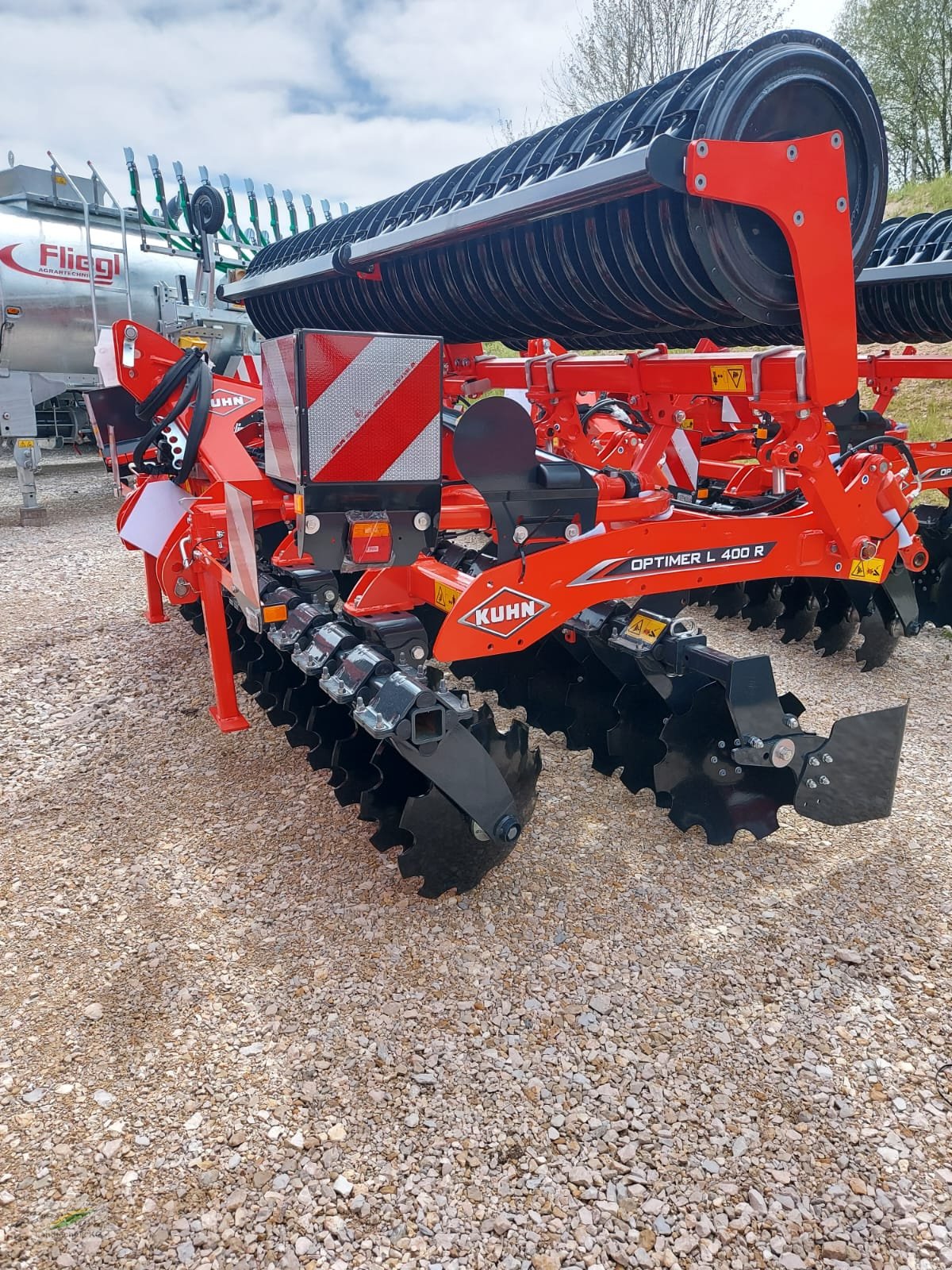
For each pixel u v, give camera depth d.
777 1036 2.19
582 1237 1.69
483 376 4.31
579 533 2.65
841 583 4.80
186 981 2.36
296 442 2.27
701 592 5.71
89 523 8.08
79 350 9.30
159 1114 1.95
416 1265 1.63
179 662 4.59
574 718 3.62
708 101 2.24
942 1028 2.22
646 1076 2.06
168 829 3.09
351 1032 2.19
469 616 2.46
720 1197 1.77
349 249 3.59
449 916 2.63
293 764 3.55
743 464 5.12
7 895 2.71
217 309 9.89
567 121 3.12
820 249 2.48
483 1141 1.89
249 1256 1.65
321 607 2.94
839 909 2.69
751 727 2.73
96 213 9.38
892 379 4.96
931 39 18.67
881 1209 1.75
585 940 2.54
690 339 4.60
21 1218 1.71
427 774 2.37
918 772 3.56
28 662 4.54
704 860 2.95
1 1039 2.15
